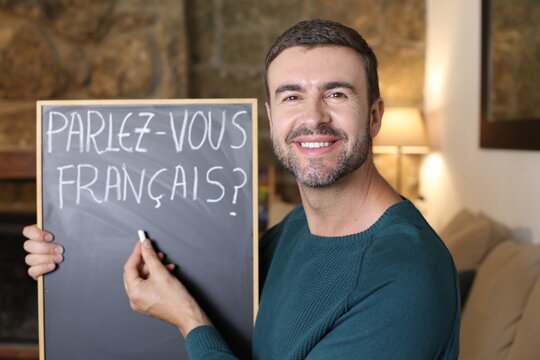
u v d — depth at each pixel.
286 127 0.96
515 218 2.20
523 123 2.06
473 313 1.69
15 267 3.22
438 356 0.82
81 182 1.23
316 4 3.50
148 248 1.17
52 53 3.11
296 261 1.02
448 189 3.05
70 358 1.22
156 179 1.23
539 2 1.93
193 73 3.51
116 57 3.19
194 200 1.23
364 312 0.82
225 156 1.23
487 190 2.50
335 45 0.94
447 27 3.09
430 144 3.40
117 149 1.24
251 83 3.54
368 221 0.97
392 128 3.18
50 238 1.22
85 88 3.19
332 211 0.98
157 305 1.09
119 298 1.22
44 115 1.24
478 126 2.60
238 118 1.23
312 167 0.94
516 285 1.59
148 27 3.21
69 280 1.22
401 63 3.53
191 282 1.22
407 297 0.80
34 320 3.25
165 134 1.24
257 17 3.50
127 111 1.24
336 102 0.93
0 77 3.06
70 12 3.10
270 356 0.97
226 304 1.22
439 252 0.87
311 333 0.87
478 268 1.94
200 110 1.24
